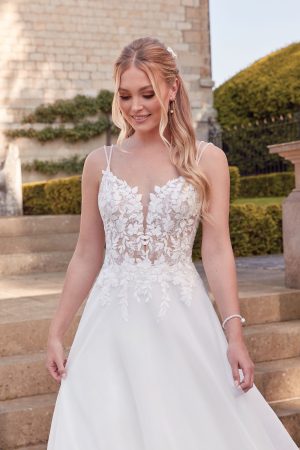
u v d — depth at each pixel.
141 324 2.33
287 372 4.20
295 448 2.45
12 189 10.65
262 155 14.64
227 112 18.64
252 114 18.25
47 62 17.70
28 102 17.55
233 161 15.00
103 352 2.33
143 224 2.38
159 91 2.27
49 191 10.40
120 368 2.31
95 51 18.12
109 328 2.36
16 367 3.80
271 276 6.16
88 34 18.05
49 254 7.48
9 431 3.53
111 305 2.38
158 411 2.22
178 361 2.31
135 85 2.26
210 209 2.40
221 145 14.87
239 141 14.99
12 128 17.34
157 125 2.41
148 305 2.35
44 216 8.33
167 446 2.18
